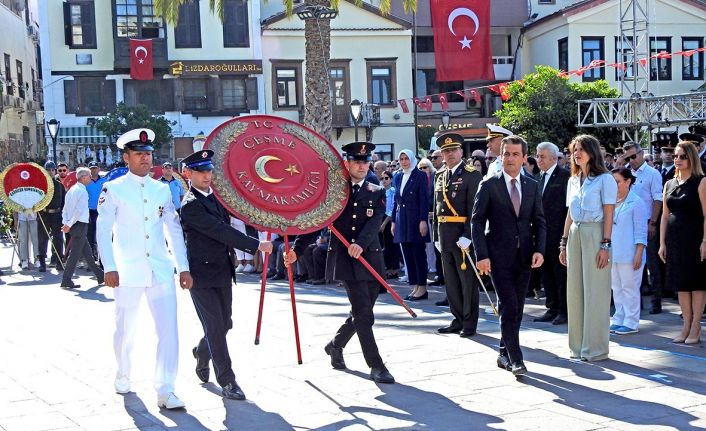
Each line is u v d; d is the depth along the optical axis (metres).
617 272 8.98
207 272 6.52
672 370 7.19
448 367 7.46
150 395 6.75
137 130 6.52
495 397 6.46
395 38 34.88
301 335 9.10
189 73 33.47
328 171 7.22
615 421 5.78
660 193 10.41
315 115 18.92
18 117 37.75
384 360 7.77
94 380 7.28
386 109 34.94
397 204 11.73
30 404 6.54
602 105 21.55
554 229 9.45
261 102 34.22
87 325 10.12
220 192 6.69
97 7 33.41
